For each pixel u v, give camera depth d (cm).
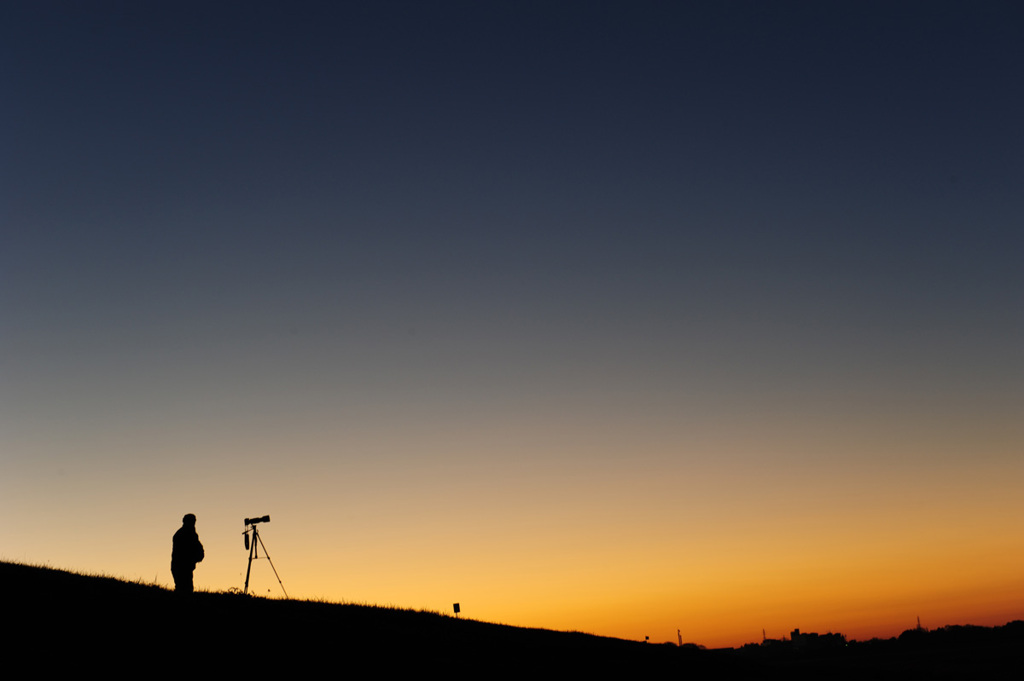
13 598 2292
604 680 3023
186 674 1983
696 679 3494
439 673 2552
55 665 1823
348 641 2697
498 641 3378
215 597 2980
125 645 2094
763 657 12219
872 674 4556
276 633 2588
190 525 2825
